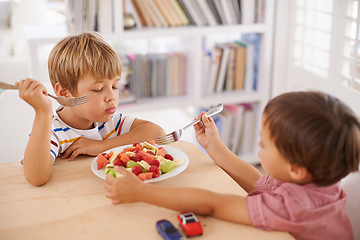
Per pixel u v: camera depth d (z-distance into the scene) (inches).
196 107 114.0
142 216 35.0
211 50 104.0
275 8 97.1
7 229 33.5
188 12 94.8
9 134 61.5
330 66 84.0
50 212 35.8
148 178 38.6
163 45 130.6
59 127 47.3
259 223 32.9
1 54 115.6
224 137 105.5
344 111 31.2
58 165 44.7
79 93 47.0
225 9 95.9
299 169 32.1
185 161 43.4
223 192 39.0
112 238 32.2
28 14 118.3
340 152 30.6
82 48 45.8
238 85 105.7
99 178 41.8
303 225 32.3
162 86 100.9
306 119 30.5
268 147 33.4
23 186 40.4
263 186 40.3
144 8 92.7
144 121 54.8
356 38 75.7
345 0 77.6
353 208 40.9
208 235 32.5
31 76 86.7
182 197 34.4
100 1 86.0
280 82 102.0
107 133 53.3
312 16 89.7
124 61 94.9
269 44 99.3
